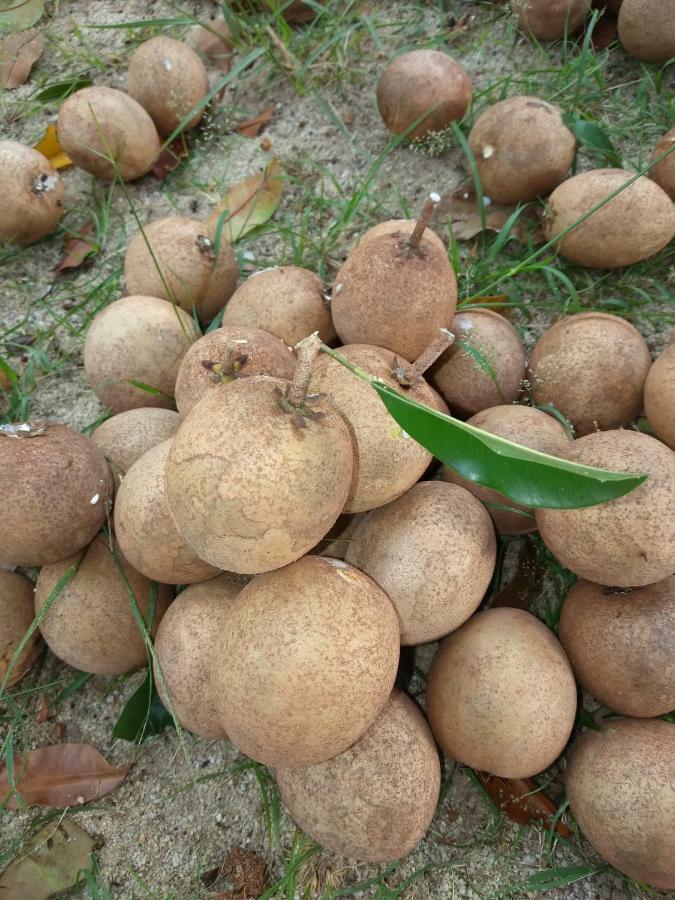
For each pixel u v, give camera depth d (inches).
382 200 20.4
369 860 11.5
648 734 11.9
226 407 9.8
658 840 11.0
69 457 12.6
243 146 22.1
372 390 11.2
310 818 11.2
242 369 12.4
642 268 17.8
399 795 11.0
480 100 21.0
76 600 13.2
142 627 12.6
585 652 12.4
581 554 11.7
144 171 21.0
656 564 11.3
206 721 12.2
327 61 22.8
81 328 19.6
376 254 13.1
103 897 13.0
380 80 19.7
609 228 15.9
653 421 13.6
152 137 20.4
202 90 21.1
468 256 18.6
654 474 11.3
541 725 11.4
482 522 12.3
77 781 14.1
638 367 14.3
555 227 16.8
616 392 14.2
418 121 19.3
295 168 21.5
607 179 16.0
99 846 13.8
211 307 17.7
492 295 18.0
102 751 14.7
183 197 21.6
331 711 9.9
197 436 9.8
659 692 11.9
